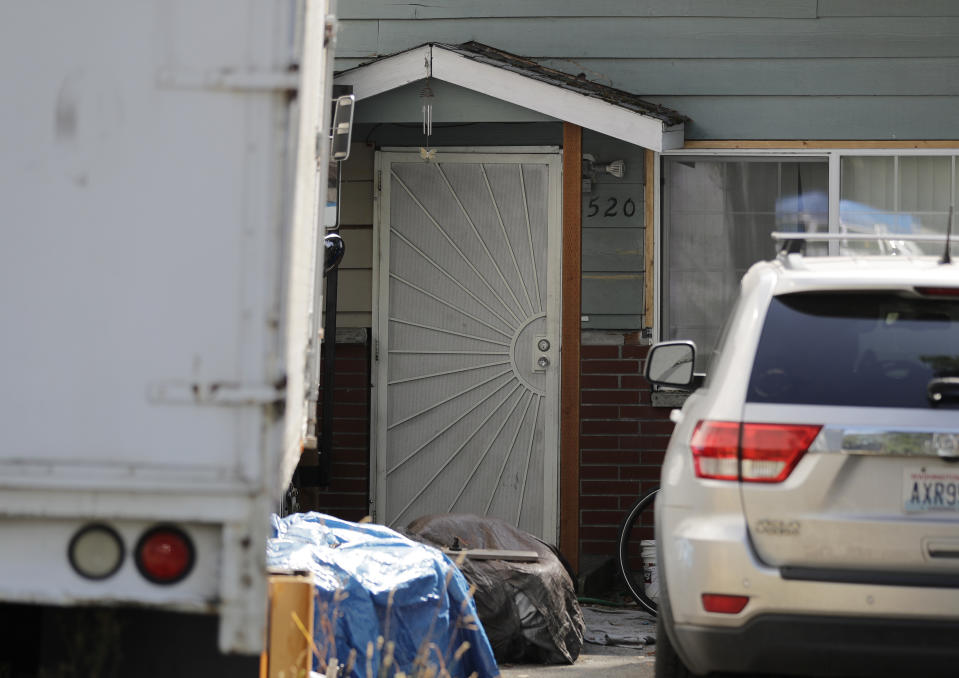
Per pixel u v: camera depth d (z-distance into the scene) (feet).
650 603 110.93
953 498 55.21
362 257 124.67
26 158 40.04
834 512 55.62
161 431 40.14
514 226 123.54
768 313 59.82
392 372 124.67
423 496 124.47
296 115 40.52
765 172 120.67
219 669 46.78
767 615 55.31
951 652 54.49
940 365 57.26
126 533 40.70
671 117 114.73
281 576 53.98
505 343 123.85
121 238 40.09
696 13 120.37
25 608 48.16
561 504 121.19
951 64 118.73
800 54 119.75
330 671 62.39
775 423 56.59
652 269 120.06
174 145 40.14
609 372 120.57
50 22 40.04
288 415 45.39
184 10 40.06
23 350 40.06
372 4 122.83
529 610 90.58
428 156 121.60
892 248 118.32
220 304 40.16
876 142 119.34
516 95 114.32
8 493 40.22
